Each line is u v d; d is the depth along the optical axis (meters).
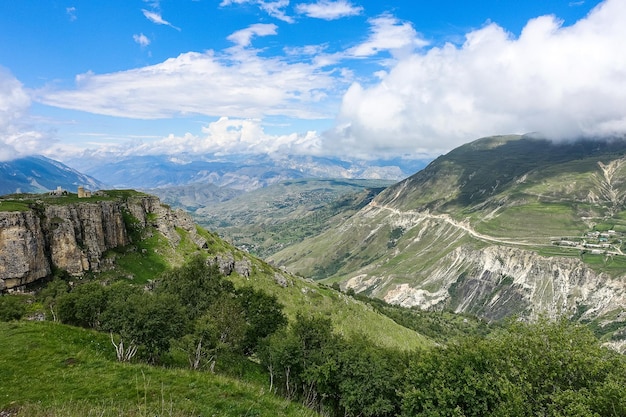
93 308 65.06
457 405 48.25
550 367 43.88
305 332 70.94
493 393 45.00
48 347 45.97
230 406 32.56
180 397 33.19
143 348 57.75
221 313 69.00
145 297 62.22
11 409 30.08
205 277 93.56
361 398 58.97
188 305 81.50
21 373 37.88
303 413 36.00
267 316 82.19
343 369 61.72
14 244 87.25
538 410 41.81
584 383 42.16
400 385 62.19
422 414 49.56
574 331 46.72
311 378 60.53
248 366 71.12
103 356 49.84
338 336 74.94
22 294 87.00
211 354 59.81
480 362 49.81
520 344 48.62
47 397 32.53
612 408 36.28
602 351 43.19
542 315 50.47
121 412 28.28
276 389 62.38
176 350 64.88
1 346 44.62
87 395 33.03
